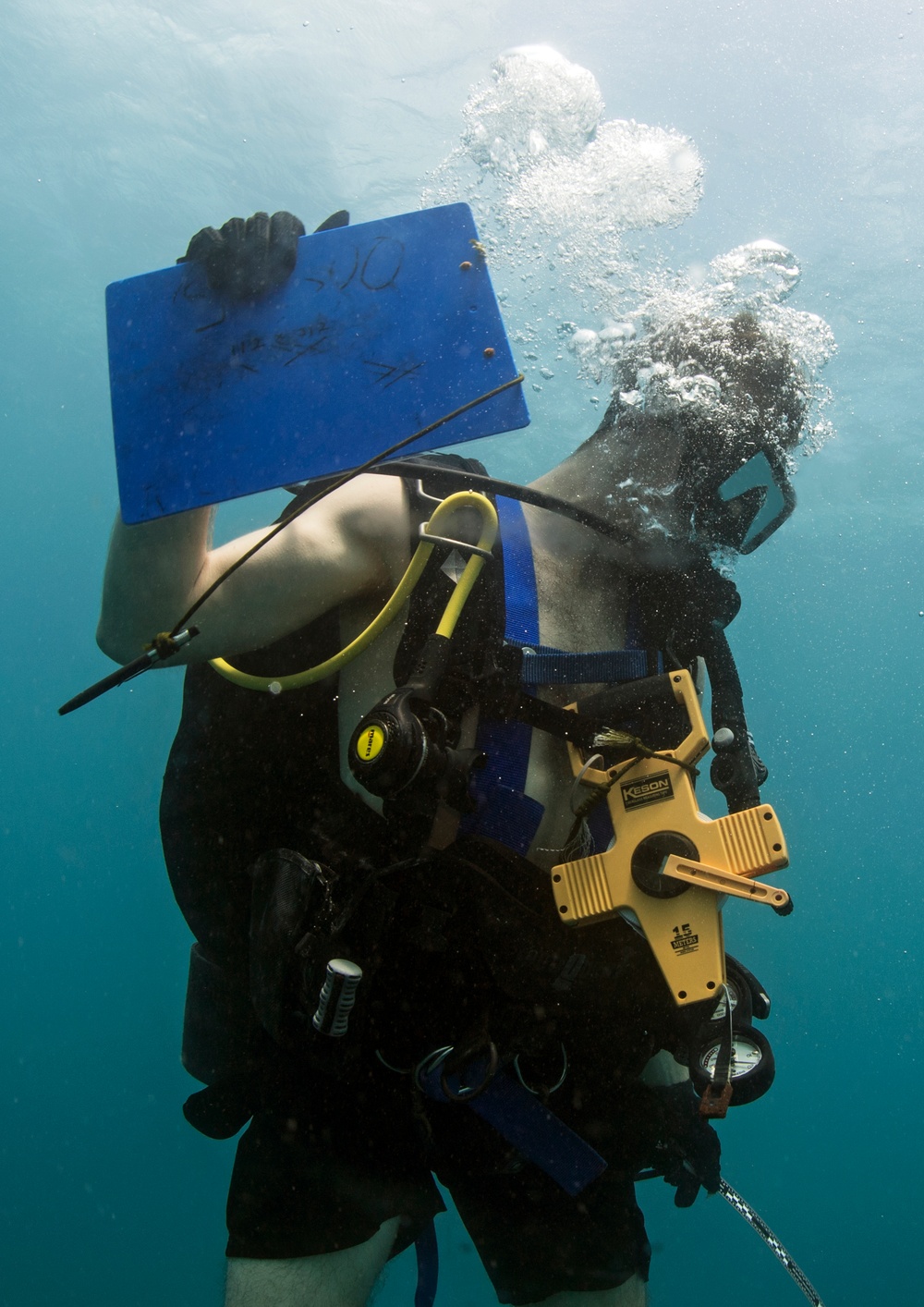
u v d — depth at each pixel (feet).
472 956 4.23
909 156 30.35
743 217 31.91
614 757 4.30
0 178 61.67
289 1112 5.06
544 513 4.70
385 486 4.68
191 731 5.07
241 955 5.16
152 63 48.26
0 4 47.50
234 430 4.21
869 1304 65.77
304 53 43.06
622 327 4.97
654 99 31.60
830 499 57.06
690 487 4.65
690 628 4.78
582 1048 4.59
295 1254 4.91
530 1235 5.21
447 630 4.15
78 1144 79.05
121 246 66.59
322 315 4.42
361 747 3.92
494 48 38.70
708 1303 51.96
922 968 185.78
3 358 87.20
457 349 4.37
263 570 4.27
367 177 49.52
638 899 4.11
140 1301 54.08
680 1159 5.14
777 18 28.73
